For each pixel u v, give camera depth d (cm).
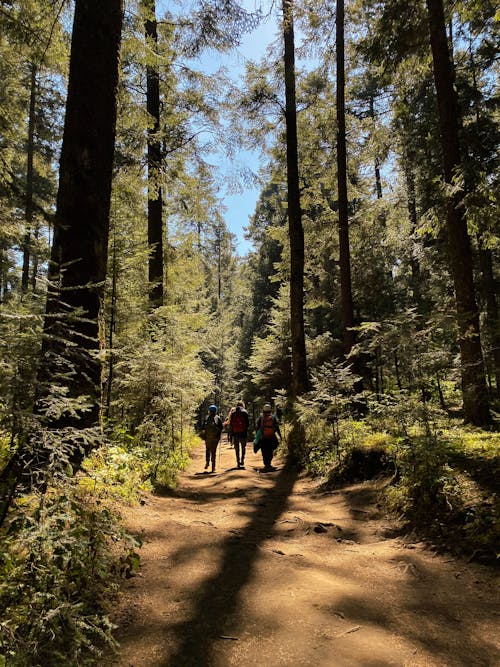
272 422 1030
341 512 583
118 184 1077
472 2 1012
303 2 1356
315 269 1817
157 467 715
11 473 289
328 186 1705
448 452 561
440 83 936
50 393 292
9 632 203
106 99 570
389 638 274
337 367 893
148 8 952
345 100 1634
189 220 1619
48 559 246
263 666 244
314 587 345
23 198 531
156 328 995
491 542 391
